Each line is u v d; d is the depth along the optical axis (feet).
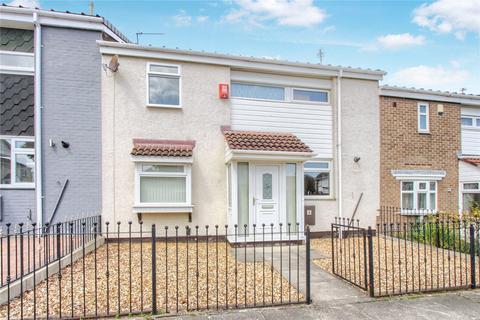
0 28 28.27
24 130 28.43
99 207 28.50
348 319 13.46
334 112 34.55
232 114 31.78
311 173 34.12
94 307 14.06
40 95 27.81
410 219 35.01
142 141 28.96
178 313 13.64
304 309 14.40
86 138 28.55
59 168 27.94
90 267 19.80
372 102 35.55
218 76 31.24
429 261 22.57
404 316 13.78
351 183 34.24
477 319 13.51
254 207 28.27
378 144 35.40
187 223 29.37
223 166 30.66
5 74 28.17
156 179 28.50
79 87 28.63
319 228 33.06
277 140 29.76
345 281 18.38
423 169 36.94
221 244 28.60
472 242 17.48
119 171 28.50
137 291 15.99
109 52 28.63
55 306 14.12
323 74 34.01
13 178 28.14
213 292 16.17
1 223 27.53
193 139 30.25
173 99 30.32
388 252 25.34
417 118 37.24
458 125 39.17
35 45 27.96
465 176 38.01
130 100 29.07
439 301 15.43
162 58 29.76
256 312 13.99
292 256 24.25
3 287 14.55
